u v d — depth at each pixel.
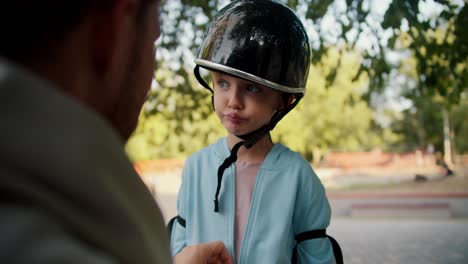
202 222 1.34
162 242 0.45
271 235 1.27
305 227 1.33
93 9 0.39
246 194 1.33
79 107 0.37
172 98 4.91
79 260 0.31
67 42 0.38
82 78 0.40
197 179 1.40
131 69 0.48
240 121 1.26
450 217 12.41
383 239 9.12
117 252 0.37
